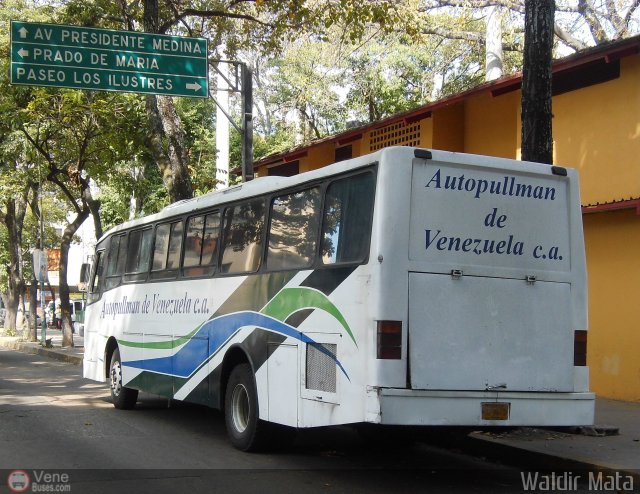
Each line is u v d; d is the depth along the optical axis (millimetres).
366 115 28547
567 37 21531
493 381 7207
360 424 7250
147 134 19484
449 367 7020
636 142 12391
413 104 27125
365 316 6941
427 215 7125
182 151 16656
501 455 8812
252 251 9109
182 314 10586
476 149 16141
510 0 20219
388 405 6703
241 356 9273
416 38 17859
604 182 12906
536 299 7543
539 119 9781
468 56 25688
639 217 12188
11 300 38375
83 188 24281
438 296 7055
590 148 13211
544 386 7465
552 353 7551
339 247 7508
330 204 7773
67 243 28422
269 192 8891
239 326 9102
